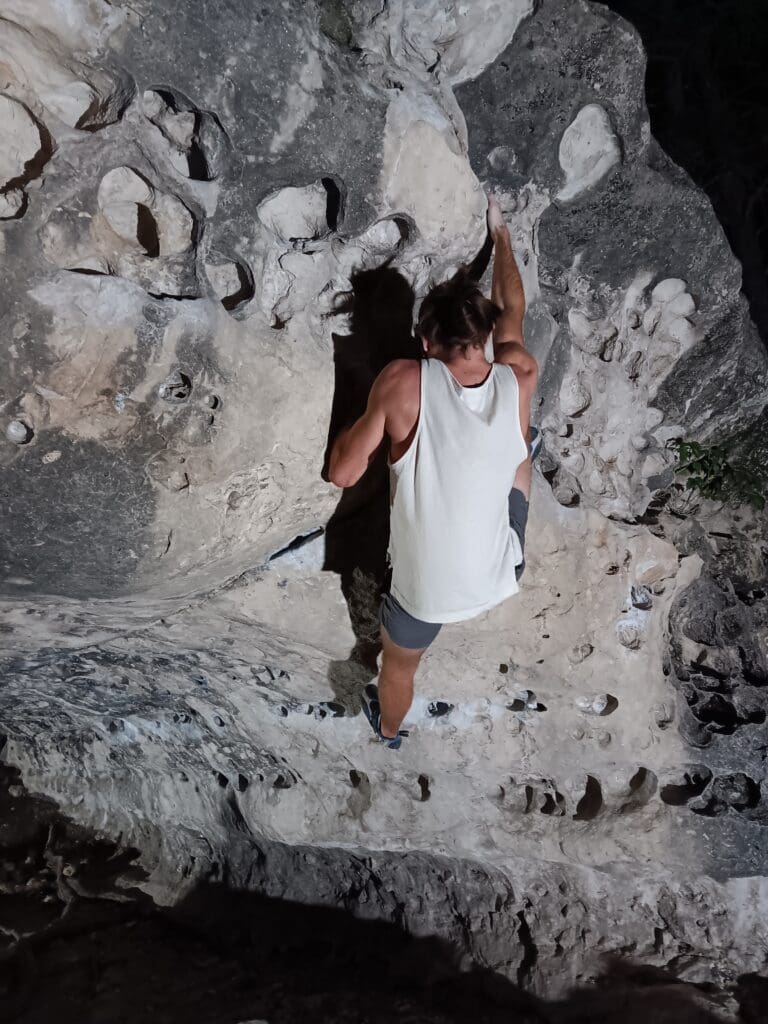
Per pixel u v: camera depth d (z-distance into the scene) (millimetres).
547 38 2850
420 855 4590
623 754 3938
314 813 4430
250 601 3418
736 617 4152
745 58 5340
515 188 3117
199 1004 4398
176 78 2285
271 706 4133
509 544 2707
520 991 4379
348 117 2500
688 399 4031
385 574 3307
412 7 2703
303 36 2375
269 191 2527
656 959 4309
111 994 4410
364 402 2891
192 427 2598
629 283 3539
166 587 3109
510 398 2539
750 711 3982
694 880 4234
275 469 2846
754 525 4340
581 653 3678
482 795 4191
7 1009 4297
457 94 2945
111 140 2275
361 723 4012
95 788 5301
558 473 3596
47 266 2268
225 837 4938
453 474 2502
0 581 2879
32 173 2246
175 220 2518
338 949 4762
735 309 3775
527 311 3230
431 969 4574
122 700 4484
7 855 5094
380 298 2973
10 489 2516
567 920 4430
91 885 5039
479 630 3490
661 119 5344
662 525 4160
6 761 5465
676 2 5461
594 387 3656
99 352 2373
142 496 2666
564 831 4172
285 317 2709
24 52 2107
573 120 3033
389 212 2680
